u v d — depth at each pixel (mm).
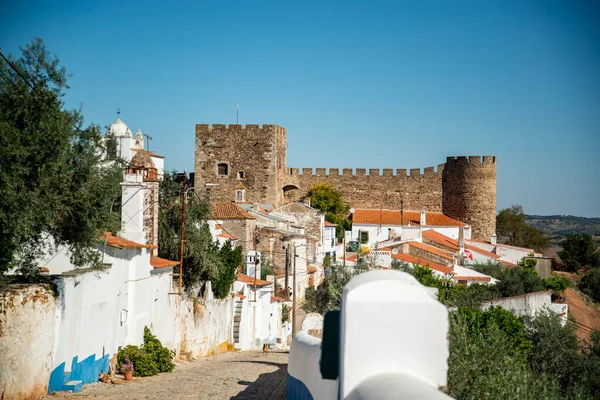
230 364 30828
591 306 65938
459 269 69312
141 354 25656
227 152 97312
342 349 5578
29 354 17344
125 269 26281
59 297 19344
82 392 19672
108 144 22438
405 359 5512
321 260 76062
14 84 17312
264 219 66938
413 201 104625
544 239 135250
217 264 38406
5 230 16344
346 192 105312
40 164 17203
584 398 18109
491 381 13633
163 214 36469
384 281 5543
